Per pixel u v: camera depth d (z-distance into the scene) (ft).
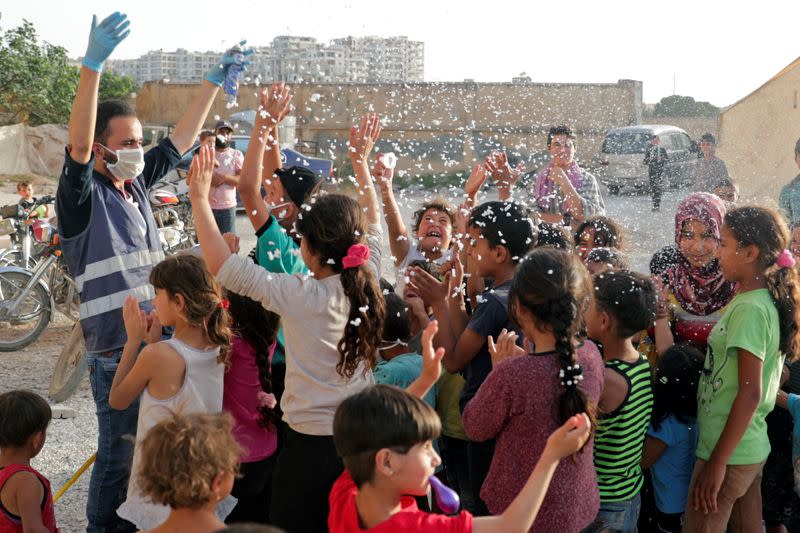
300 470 9.00
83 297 11.47
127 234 11.61
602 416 9.29
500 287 10.38
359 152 11.10
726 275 10.18
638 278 9.63
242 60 10.98
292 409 9.11
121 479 11.25
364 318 8.96
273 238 10.57
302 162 36.50
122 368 10.14
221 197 27.53
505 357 8.95
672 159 29.96
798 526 11.55
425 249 13.25
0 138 79.36
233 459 7.31
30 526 9.57
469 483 11.53
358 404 6.93
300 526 9.02
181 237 29.01
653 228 20.95
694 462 10.82
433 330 8.39
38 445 10.14
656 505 10.91
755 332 9.60
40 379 20.63
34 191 72.18
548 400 8.17
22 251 26.40
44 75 83.66
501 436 8.52
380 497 6.97
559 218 16.78
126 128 11.46
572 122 47.60
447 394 11.48
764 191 29.86
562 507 8.18
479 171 12.75
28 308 24.67
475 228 10.41
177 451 7.03
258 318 10.21
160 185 33.17
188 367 9.61
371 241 10.28
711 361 10.16
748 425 9.66
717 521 10.19
